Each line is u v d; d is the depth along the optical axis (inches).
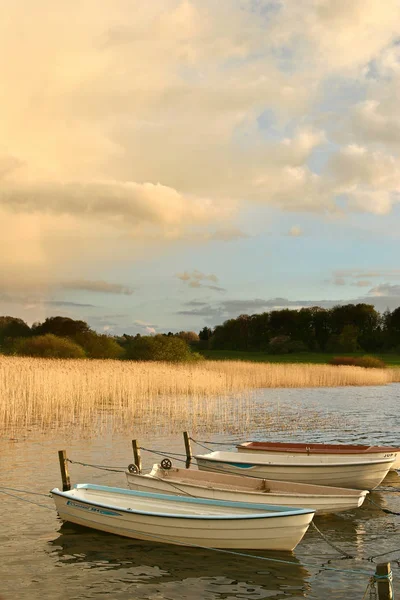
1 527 470.6
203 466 646.5
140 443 887.1
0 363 1376.7
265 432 1042.7
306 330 6107.3
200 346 6323.8
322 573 388.8
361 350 5196.9
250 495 476.4
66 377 1274.6
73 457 764.6
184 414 1231.5
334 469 589.9
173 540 427.2
